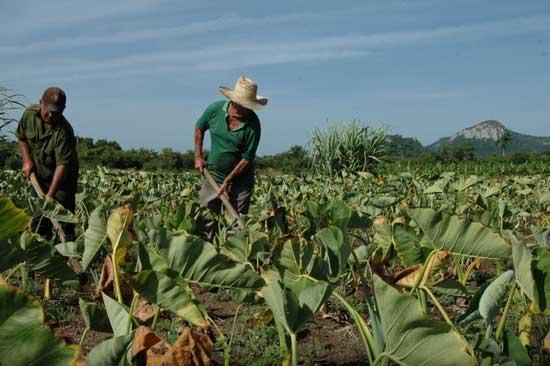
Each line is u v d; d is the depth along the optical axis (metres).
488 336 2.57
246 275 2.65
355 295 5.08
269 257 3.72
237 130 6.77
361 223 3.59
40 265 3.27
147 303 3.01
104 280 3.10
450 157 49.09
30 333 1.47
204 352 2.19
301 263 2.91
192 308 2.42
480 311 2.58
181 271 2.63
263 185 12.34
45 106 5.93
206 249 2.60
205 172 6.79
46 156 6.13
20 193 9.00
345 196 6.60
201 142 6.94
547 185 13.11
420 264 3.26
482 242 3.08
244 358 3.54
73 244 4.47
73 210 6.31
